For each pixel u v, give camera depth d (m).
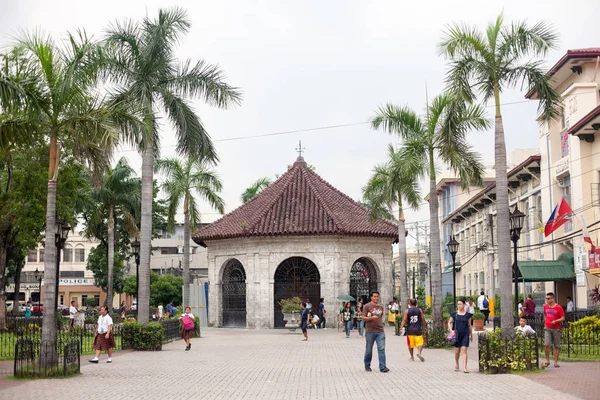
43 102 18.41
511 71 20.34
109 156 19.28
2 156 31.53
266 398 13.61
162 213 61.47
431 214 26.91
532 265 36.91
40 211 34.81
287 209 42.25
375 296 18.47
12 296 83.50
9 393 14.46
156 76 26.48
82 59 19.28
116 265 59.78
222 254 43.09
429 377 16.66
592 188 34.94
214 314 43.06
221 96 27.14
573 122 36.69
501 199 18.94
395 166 32.62
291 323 37.56
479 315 32.91
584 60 36.47
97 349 21.14
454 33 20.39
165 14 26.73
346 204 44.44
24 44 18.45
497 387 14.63
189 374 17.94
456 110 22.17
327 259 40.41
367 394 13.98
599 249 32.06
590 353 22.34
